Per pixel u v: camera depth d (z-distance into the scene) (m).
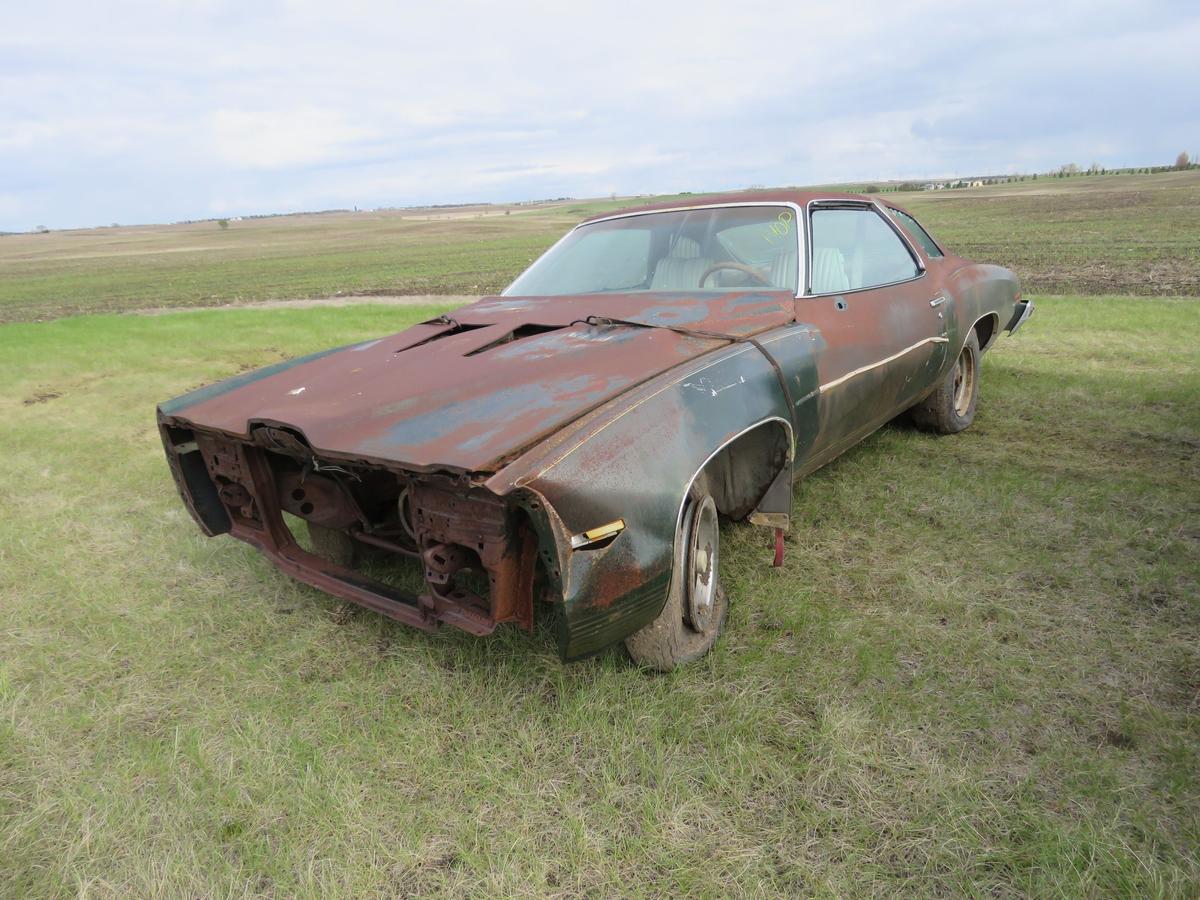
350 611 2.86
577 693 2.26
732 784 1.93
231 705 2.32
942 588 2.85
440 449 1.93
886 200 4.36
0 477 4.57
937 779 1.91
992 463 4.17
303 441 2.28
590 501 1.89
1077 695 2.24
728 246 3.35
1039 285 14.50
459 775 2.00
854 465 4.20
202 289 29.53
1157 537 3.21
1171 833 1.74
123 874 1.72
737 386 2.42
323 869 1.71
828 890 1.62
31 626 2.82
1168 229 29.00
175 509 3.99
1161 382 5.76
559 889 1.66
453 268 33.19
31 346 9.74
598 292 3.35
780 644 2.54
